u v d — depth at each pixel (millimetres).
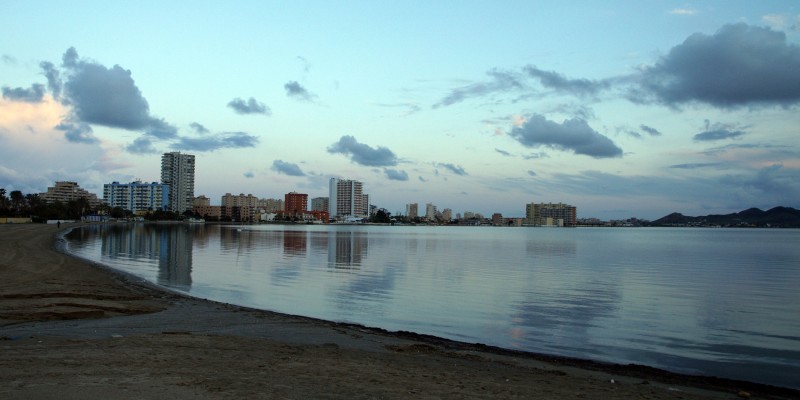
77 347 13352
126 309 21297
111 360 11844
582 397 11016
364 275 41562
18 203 191000
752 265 57906
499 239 138750
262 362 12438
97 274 34750
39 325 17391
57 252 52844
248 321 20078
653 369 15430
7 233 83812
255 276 39531
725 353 18406
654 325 23344
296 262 52688
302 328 19188
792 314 26578
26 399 8617
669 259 66812
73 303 21797
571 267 52938
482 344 18484
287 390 9969
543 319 24203
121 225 184250
